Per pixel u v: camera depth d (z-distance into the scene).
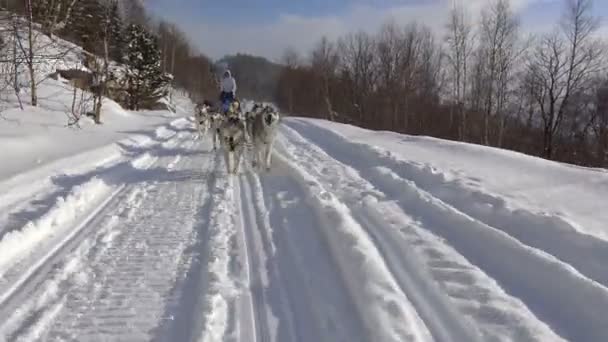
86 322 3.39
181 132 18.34
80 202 6.45
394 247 4.61
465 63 32.81
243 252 4.71
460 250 4.51
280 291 3.89
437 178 7.35
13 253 4.56
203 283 3.99
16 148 9.63
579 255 4.13
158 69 37.88
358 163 10.09
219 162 10.53
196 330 3.25
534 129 35.38
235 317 3.46
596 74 31.67
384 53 44.41
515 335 2.92
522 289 3.67
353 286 3.77
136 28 35.00
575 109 34.81
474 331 3.02
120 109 23.62
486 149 10.42
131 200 6.89
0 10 13.02
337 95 51.94
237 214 6.11
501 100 31.44
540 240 4.60
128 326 3.35
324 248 4.75
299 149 12.70
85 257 4.61
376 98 46.00
